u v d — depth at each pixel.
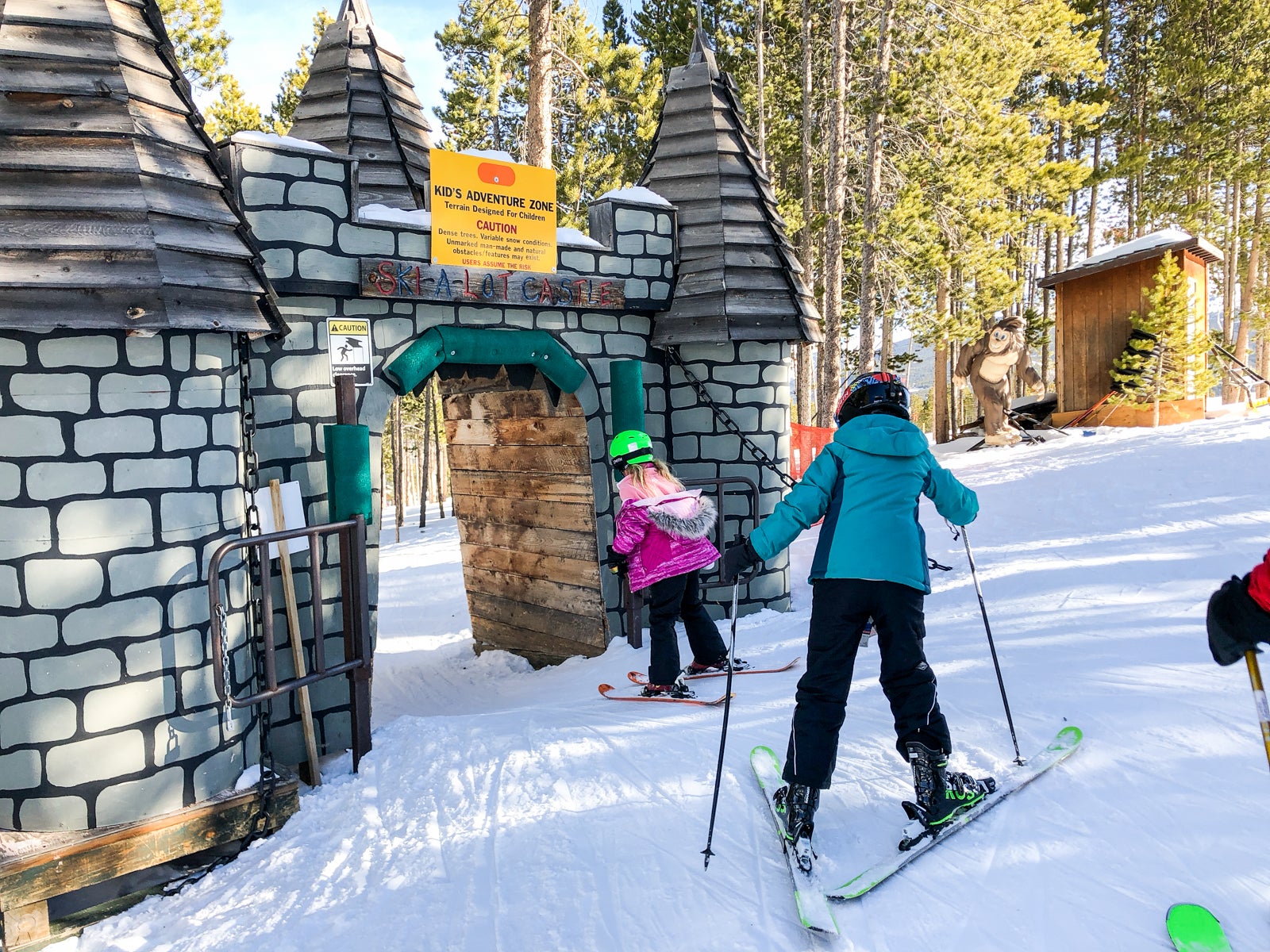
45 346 3.08
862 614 2.78
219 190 3.62
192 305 3.37
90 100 3.19
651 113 22.03
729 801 3.22
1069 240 30.42
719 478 6.21
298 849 3.35
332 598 4.66
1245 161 23.03
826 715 2.75
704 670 4.96
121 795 3.16
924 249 15.71
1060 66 18.80
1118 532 6.50
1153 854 2.51
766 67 22.08
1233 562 5.17
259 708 3.81
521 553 7.09
